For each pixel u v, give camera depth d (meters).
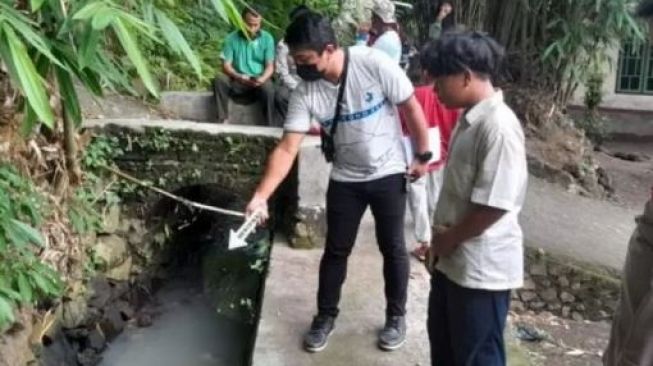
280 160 3.22
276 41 8.07
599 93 10.45
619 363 2.26
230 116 6.45
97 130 4.89
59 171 4.42
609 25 8.62
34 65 2.60
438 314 2.87
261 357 3.41
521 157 2.52
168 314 5.11
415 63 6.68
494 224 2.54
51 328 4.22
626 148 11.33
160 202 5.13
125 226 5.04
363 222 4.87
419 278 4.22
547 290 5.73
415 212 4.38
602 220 7.20
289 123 3.21
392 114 3.25
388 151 3.25
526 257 5.72
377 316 3.77
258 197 3.17
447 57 2.53
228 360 4.66
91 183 4.80
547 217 6.89
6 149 3.93
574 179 8.34
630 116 11.62
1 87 3.92
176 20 7.64
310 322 3.72
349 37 8.31
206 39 8.06
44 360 4.08
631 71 11.54
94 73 2.89
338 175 3.31
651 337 2.17
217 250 5.74
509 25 8.91
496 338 2.74
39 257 3.93
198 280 5.59
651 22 2.14
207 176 4.97
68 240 4.38
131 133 4.91
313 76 3.10
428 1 8.97
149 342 4.80
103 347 4.64
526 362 3.69
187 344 4.79
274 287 4.11
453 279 2.72
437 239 2.73
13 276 3.30
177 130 4.89
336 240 3.38
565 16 8.60
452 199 2.68
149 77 2.44
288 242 4.76
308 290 4.09
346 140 3.21
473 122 2.57
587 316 5.71
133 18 2.47
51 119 2.37
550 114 8.87
